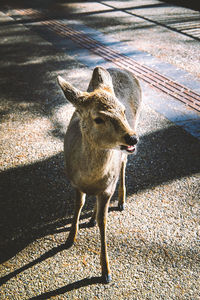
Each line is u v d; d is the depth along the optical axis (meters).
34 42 8.09
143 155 4.18
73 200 3.49
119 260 2.82
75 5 11.99
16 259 2.82
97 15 10.49
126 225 3.18
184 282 2.63
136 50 7.37
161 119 4.87
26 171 3.86
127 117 2.87
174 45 7.64
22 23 9.77
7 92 5.68
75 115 2.82
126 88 3.12
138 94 3.34
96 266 2.78
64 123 4.79
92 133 2.17
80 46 7.75
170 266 2.77
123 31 8.77
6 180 3.71
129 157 4.15
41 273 2.70
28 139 4.41
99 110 2.08
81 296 2.53
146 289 2.58
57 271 2.72
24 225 3.17
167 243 2.98
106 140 2.11
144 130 4.64
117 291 2.57
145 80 5.94
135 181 3.77
